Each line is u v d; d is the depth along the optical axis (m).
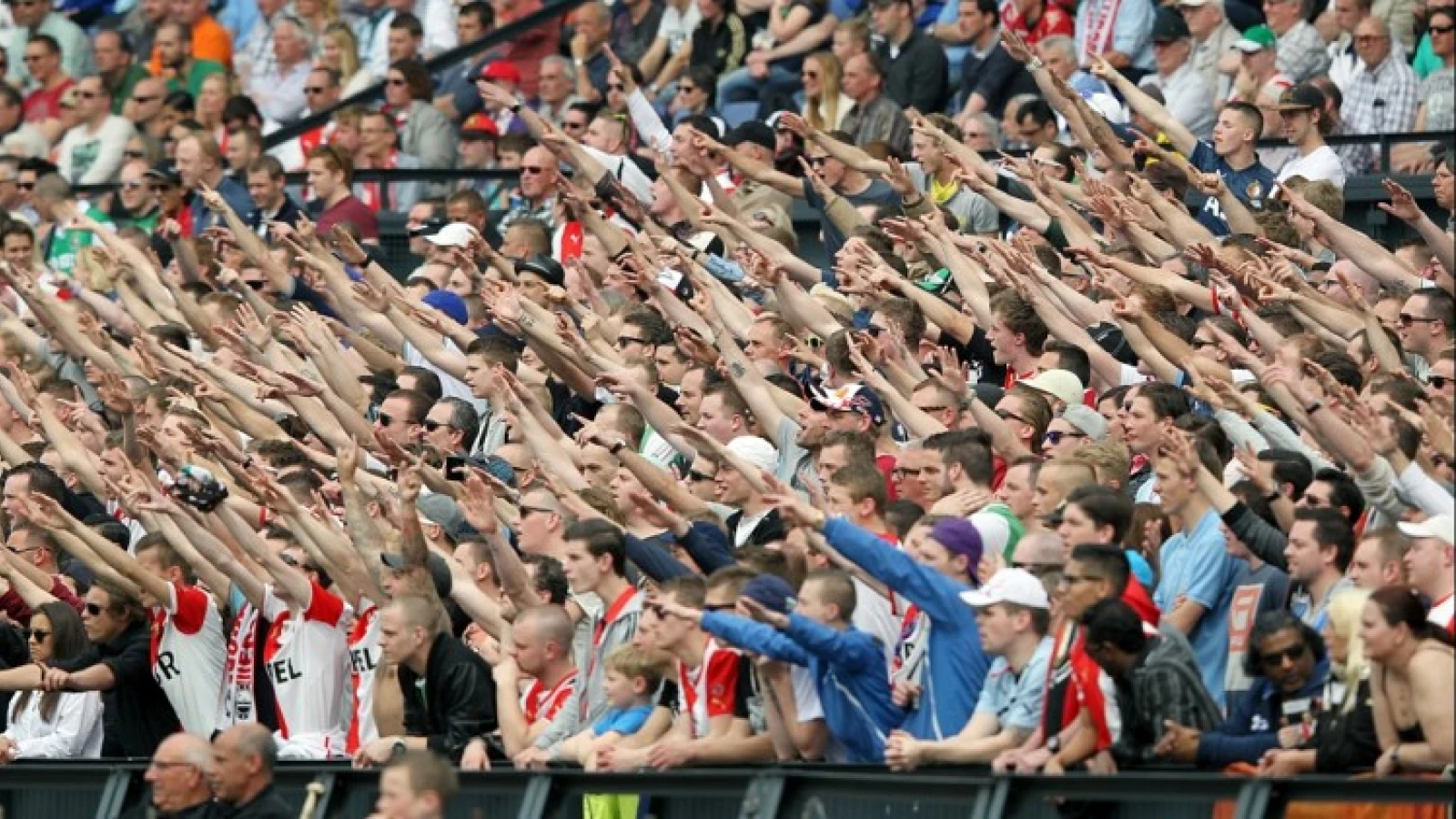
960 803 36.53
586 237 63.22
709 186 63.38
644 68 81.44
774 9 78.50
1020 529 41.94
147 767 44.69
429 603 43.59
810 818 37.72
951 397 46.56
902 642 41.09
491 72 81.94
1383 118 70.06
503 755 43.31
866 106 71.69
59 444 56.78
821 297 57.16
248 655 48.31
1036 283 50.97
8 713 52.75
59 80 90.25
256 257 66.62
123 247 68.50
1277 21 70.56
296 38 90.12
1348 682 35.12
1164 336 48.88
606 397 56.81
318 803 42.22
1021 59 60.22
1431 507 37.94
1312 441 44.03
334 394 55.53
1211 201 60.00
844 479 42.22
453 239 66.25
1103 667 36.12
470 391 61.72
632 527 46.28
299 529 46.62
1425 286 48.31
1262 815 34.25
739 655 40.56
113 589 49.75
